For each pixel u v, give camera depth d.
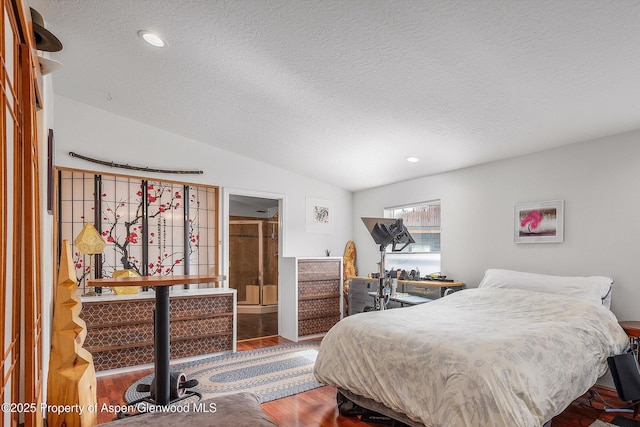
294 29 2.23
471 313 3.05
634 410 2.70
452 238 4.60
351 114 3.34
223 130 4.10
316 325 5.07
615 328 2.73
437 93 2.80
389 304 4.55
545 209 3.73
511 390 1.87
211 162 4.60
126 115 3.96
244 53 2.57
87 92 3.51
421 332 2.42
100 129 3.87
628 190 3.21
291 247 5.29
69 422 2.14
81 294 3.74
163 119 3.96
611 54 2.14
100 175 3.91
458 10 1.90
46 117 2.44
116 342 3.58
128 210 4.06
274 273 7.20
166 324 2.40
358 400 2.61
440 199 4.78
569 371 2.18
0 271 0.90
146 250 4.14
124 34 2.52
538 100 2.77
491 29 2.01
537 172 3.84
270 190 5.10
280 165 5.12
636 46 2.05
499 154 3.98
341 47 2.36
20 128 1.31
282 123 3.74
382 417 2.62
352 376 2.56
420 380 2.16
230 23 2.26
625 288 3.18
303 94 3.07
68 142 3.68
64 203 3.72
